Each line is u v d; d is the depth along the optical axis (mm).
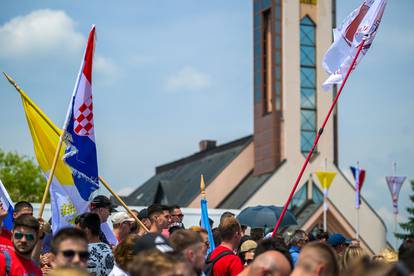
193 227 22359
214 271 21875
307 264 13773
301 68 119188
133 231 25469
